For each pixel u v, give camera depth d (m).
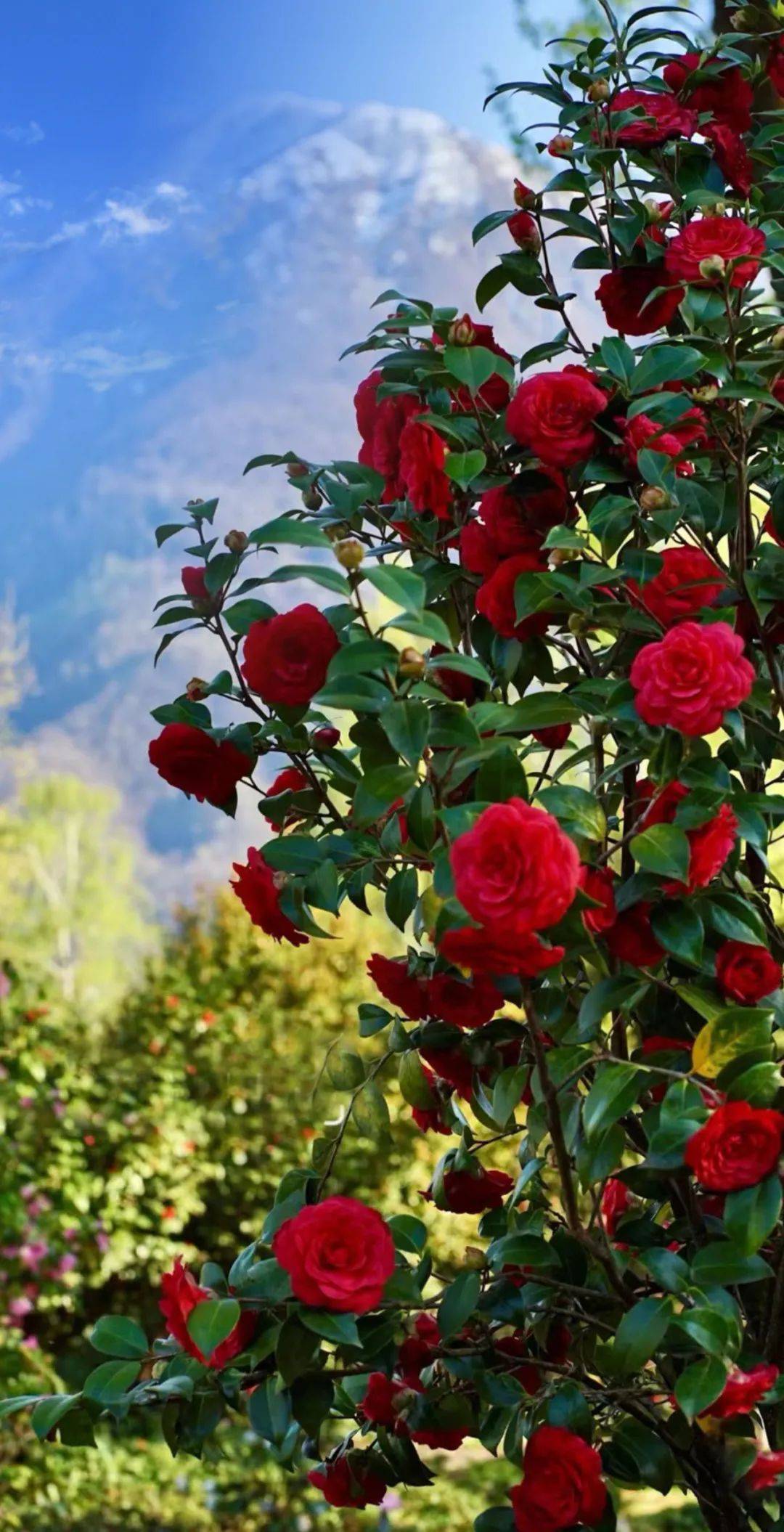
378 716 1.24
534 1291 1.43
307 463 1.52
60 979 13.10
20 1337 4.74
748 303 1.60
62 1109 5.17
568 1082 1.25
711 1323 1.16
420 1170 5.40
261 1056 5.93
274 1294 1.28
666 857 1.17
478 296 1.64
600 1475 1.28
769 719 1.48
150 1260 5.38
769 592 1.40
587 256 1.61
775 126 1.62
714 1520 1.43
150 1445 4.84
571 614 1.38
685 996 1.26
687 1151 1.15
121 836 16.34
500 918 1.05
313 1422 1.32
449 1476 4.82
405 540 1.57
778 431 1.45
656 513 1.37
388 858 1.40
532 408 1.36
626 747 1.36
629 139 1.58
